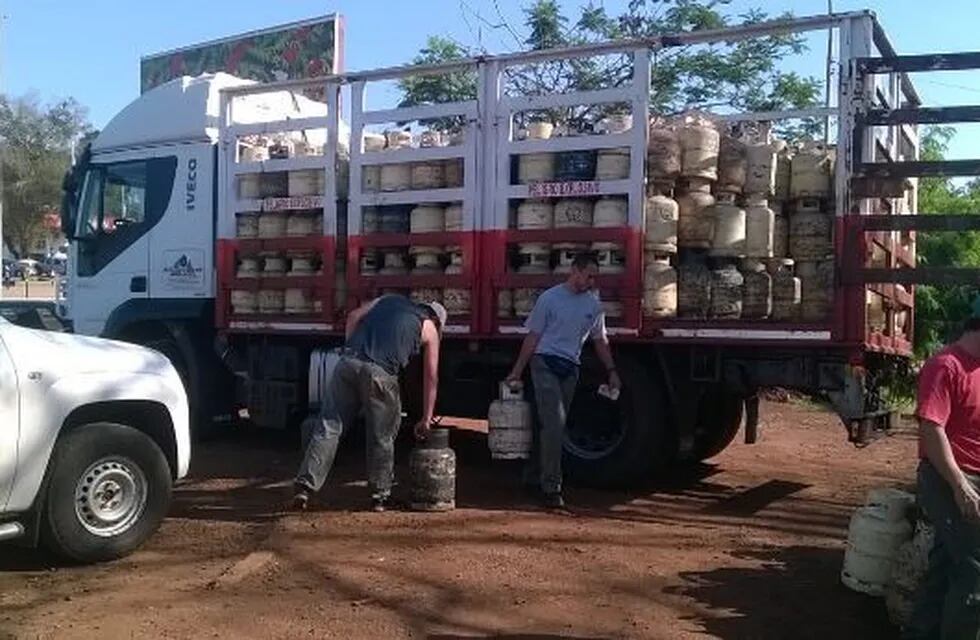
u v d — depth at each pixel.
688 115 8.49
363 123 9.23
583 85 12.96
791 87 16.25
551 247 8.39
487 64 8.64
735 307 7.80
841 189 7.40
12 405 5.79
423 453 7.53
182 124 10.80
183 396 6.85
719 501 8.34
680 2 16.73
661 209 7.94
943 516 4.53
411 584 5.84
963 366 4.57
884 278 7.32
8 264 53.66
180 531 7.06
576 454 8.62
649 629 5.22
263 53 20.58
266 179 9.95
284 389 10.05
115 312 11.14
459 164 8.78
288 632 5.10
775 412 14.21
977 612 4.41
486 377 9.09
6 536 5.77
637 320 7.98
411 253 9.03
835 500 8.48
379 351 7.49
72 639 4.97
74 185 11.55
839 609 5.53
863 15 7.35
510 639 5.06
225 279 10.17
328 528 6.98
